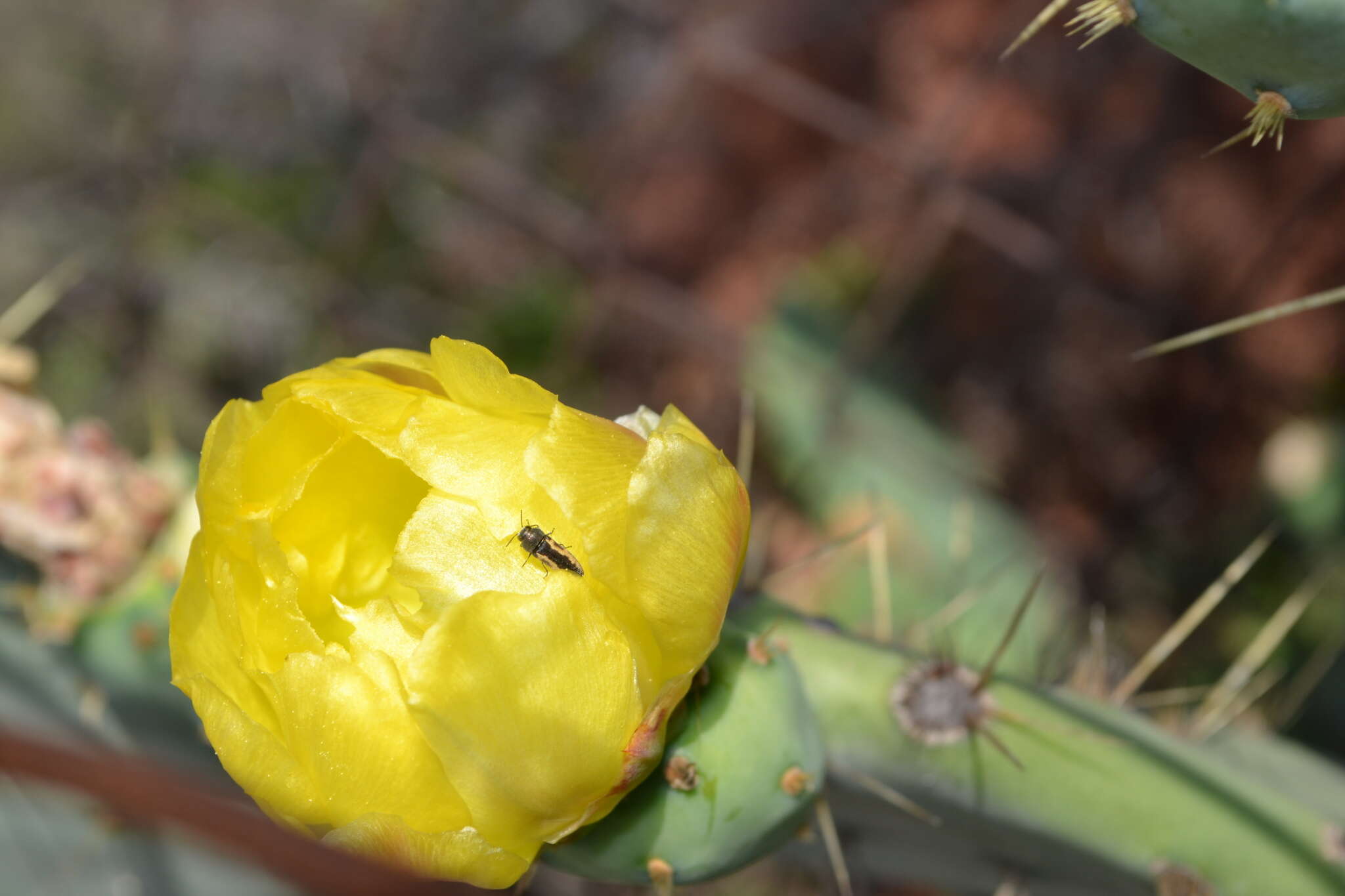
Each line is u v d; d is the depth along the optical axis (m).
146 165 1.00
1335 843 0.46
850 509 0.73
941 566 0.69
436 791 0.40
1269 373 0.79
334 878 0.36
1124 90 0.85
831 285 0.87
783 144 0.94
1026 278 0.85
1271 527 0.51
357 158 0.99
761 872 0.69
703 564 0.41
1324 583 0.69
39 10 1.02
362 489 0.42
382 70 1.00
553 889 0.68
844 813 0.47
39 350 0.97
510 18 1.02
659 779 0.42
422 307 0.98
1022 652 0.64
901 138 0.89
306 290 0.97
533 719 0.40
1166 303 0.82
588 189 1.00
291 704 0.40
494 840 0.40
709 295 0.94
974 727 0.45
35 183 1.01
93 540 0.50
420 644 0.40
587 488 0.41
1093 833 0.46
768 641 0.43
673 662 0.41
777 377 0.78
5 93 1.02
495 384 0.42
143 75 1.01
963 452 0.77
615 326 0.94
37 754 0.35
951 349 0.86
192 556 0.41
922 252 0.87
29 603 0.51
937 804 0.46
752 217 0.95
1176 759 0.46
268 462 0.42
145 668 0.50
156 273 0.98
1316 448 0.70
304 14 1.00
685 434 0.42
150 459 0.52
